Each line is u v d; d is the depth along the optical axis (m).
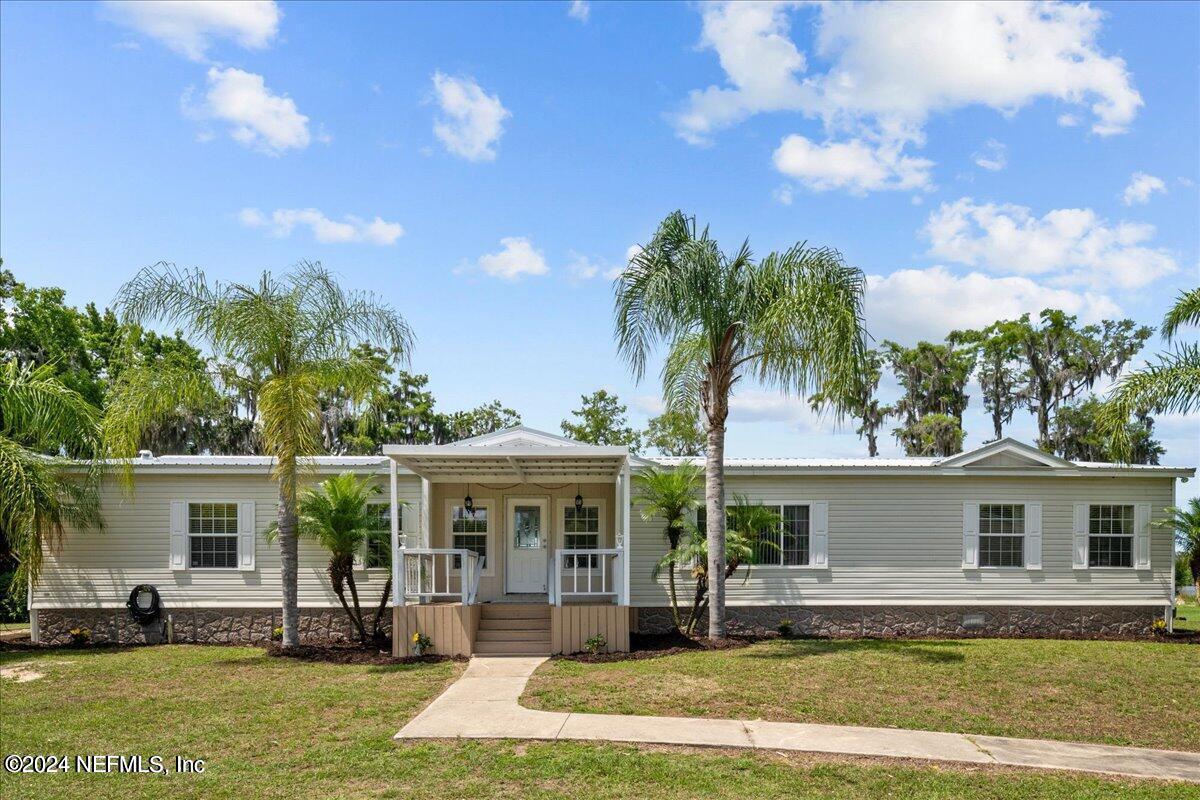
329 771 8.18
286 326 14.97
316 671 13.36
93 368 31.95
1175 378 14.25
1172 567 17.62
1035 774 8.26
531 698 11.12
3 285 28.34
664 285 14.18
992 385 40.50
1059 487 17.72
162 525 17.28
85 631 16.78
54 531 17.08
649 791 7.60
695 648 14.80
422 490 17.47
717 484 15.27
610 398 37.16
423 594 15.48
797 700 10.95
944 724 10.02
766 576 17.39
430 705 10.84
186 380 15.06
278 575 17.28
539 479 18.09
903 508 17.59
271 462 17.09
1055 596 17.52
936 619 17.45
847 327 13.73
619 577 14.95
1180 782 8.11
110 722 10.23
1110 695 11.57
